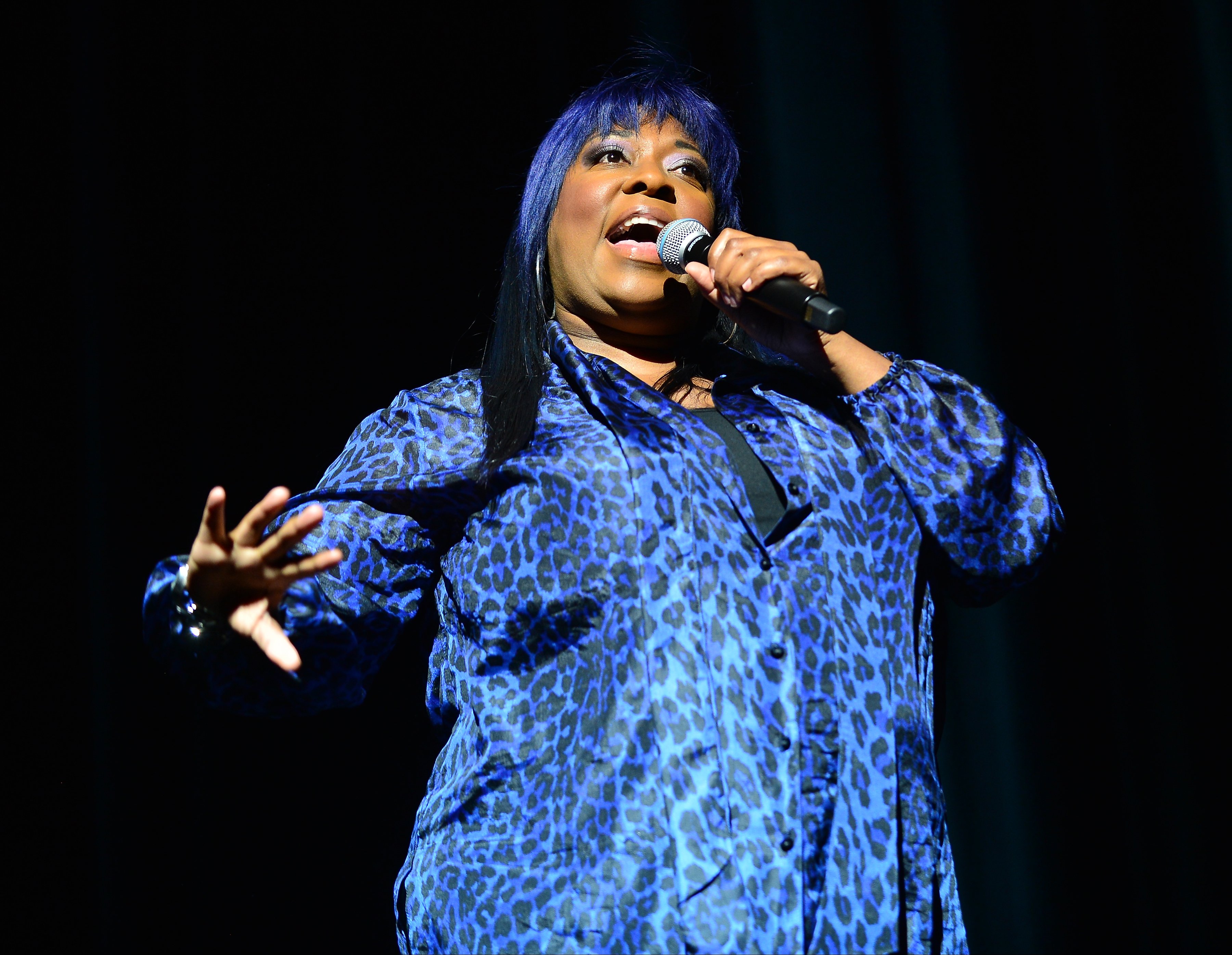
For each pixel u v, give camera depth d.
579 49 5.60
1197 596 5.51
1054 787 5.48
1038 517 2.41
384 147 5.38
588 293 2.65
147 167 5.22
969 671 5.64
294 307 5.23
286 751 4.85
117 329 5.09
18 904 4.55
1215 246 5.71
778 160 5.88
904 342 5.82
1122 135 5.90
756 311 2.38
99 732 4.78
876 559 2.27
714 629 2.07
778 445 2.30
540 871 2.03
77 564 4.89
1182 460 5.62
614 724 2.04
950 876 2.19
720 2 5.88
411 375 5.21
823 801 2.03
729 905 1.92
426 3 5.52
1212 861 5.31
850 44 6.00
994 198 5.92
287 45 5.41
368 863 4.78
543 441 2.32
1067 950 5.34
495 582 2.22
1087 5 6.00
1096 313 5.81
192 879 4.73
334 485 2.45
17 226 5.01
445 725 2.41
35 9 5.13
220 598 2.04
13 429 4.89
